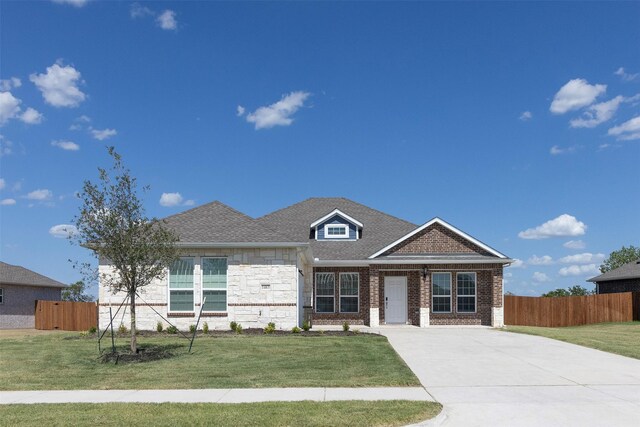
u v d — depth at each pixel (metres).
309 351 18.09
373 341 20.69
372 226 34.53
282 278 25.11
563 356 17.38
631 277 40.16
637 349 18.84
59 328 36.16
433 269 29.94
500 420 9.74
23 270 41.94
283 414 9.87
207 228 25.97
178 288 25.11
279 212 36.28
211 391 12.30
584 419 9.78
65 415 9.98
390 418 9.59
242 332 24.09
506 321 37.00
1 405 11.02
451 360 16.53
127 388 12.79
